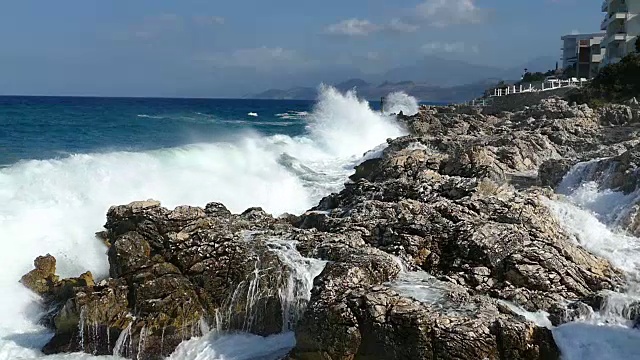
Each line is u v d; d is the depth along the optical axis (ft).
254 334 58.03
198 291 59.41
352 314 48.03
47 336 59.21
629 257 61.87
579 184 82.79
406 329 46.16
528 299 54.39
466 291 53.21
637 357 46.44
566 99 180.45
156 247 61.98
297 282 58.29
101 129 170.30
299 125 235.81
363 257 56.18
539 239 60.64
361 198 80.89
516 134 112.37
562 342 48.24
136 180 94.02
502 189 73.31
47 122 182.70
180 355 55.62
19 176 84.53
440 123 175.11
